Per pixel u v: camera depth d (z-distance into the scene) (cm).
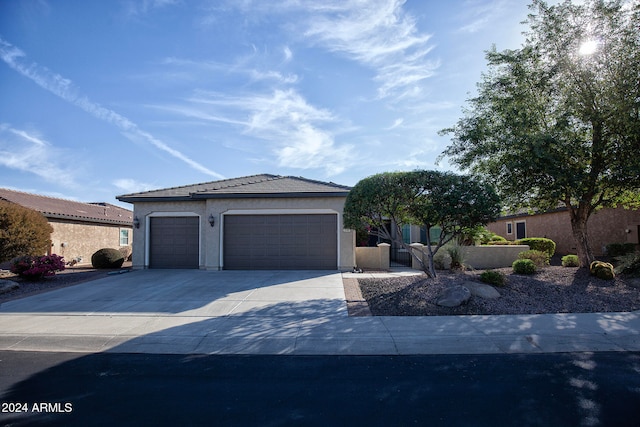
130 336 670
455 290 859
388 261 1598
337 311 821
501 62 1141
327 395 427
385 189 971
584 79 1012
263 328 705
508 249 1633
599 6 985
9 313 838
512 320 730
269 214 1527
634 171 914
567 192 1094
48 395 434
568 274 1130
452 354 570
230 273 1415
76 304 920
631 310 796
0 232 1293
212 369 520
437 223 991
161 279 1285
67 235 2136
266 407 397
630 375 474
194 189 1728
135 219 1623
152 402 413
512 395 418
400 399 412
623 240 1752
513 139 1033
